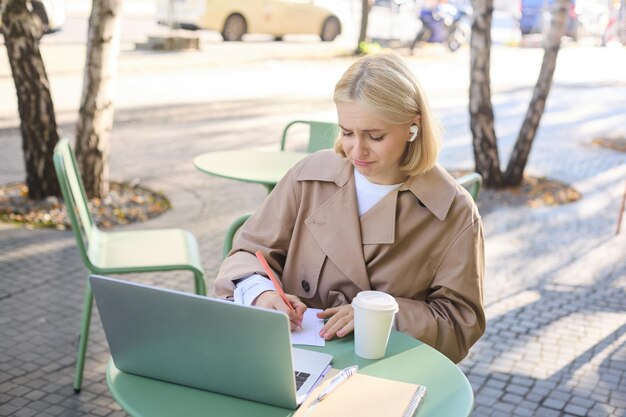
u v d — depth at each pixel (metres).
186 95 11.54
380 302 1.76
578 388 3.47
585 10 24.17
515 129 10.34
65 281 4.55
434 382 1.70
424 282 2.04
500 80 15.09
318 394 1.62
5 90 10.66
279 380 1.54
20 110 5.83
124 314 1.61
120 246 3.47
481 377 3.56
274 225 2.19
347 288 2.08
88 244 3.33
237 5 17.88
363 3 16.92
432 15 19.14
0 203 5.87
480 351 3.83
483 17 6.86
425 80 14.43
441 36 19.34
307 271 2.12
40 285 4.46
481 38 6.92
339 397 1.60
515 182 7.29
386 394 1.61
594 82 15.77
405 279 2.02
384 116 1.83
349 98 1.84
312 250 2.11
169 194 6.55
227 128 9.39
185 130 9.16
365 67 1.87
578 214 6.54
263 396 1.58
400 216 2.02
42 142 5.89
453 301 2.01
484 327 2.05
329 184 2.12
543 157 8.77
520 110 11.84
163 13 17.33
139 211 5.99
